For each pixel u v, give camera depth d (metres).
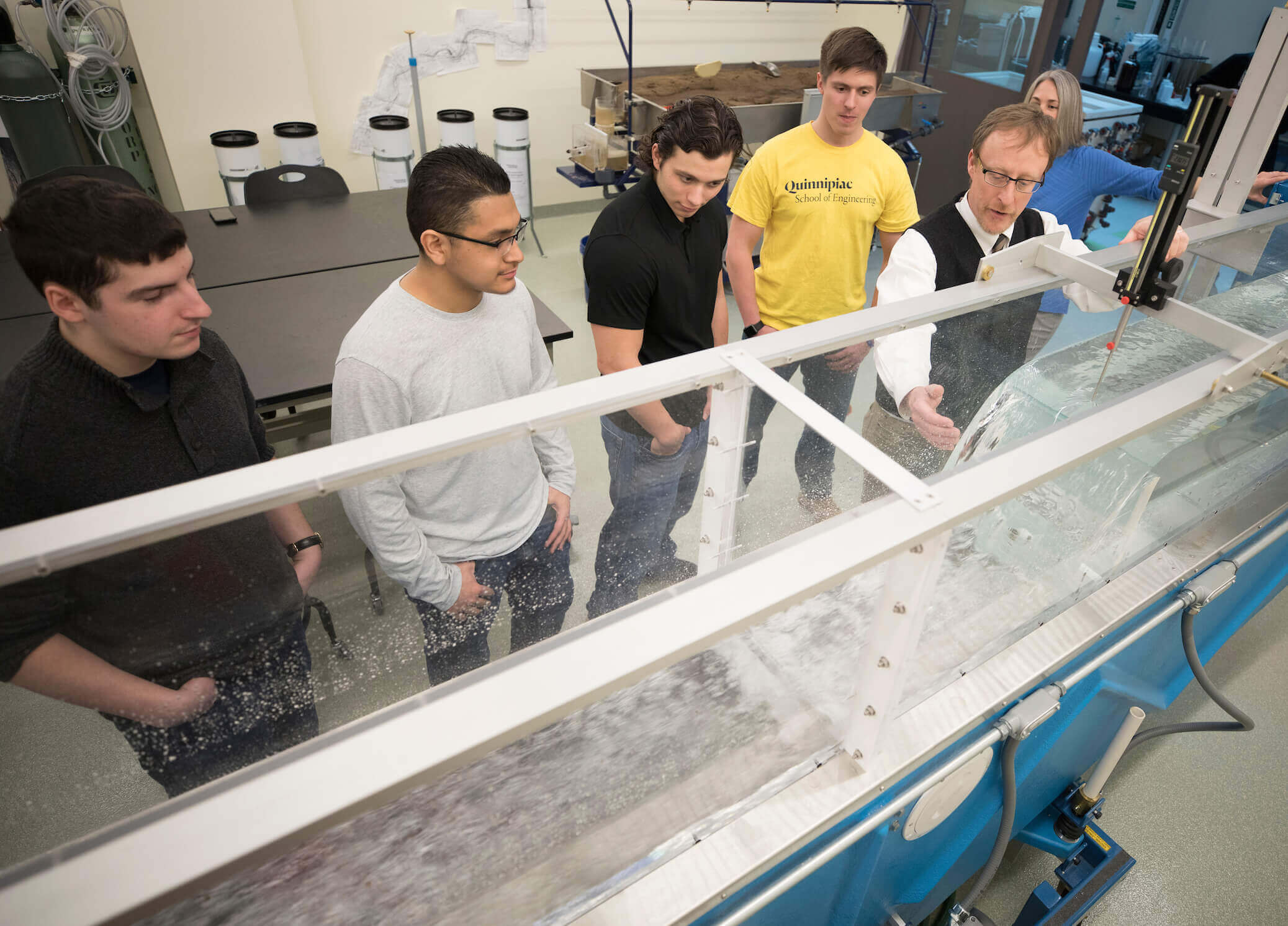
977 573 1.09
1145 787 1.76
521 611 0.81
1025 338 1.20
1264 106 1.36
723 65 4.76
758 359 0.94
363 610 0.76
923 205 5.05
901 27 4.92
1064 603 1.17
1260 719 1.92
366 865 0.69
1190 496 1.33
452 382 1.20
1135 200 4.98
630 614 0.62
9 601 0.60
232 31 3.57
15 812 0.60
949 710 0.98
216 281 2.38
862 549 0.67
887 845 1.00
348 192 3.12
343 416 1.18
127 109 3.41
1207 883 1.59
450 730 0.54
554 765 0.78
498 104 4.50
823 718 0.92
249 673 0.68
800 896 0.97
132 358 0.95
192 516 0.65
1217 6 4.46
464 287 1.18
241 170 3.63
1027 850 1.65
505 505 0.84
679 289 1.54
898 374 1.04
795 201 1.93
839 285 2.04
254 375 1.93
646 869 0.78
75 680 0.62
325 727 0.68
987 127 1.44
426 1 4.03
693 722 0.85
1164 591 1.25
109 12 3.41
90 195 0.83
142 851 0.48
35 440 0.89
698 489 0.95
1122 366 1.17
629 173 3.72
